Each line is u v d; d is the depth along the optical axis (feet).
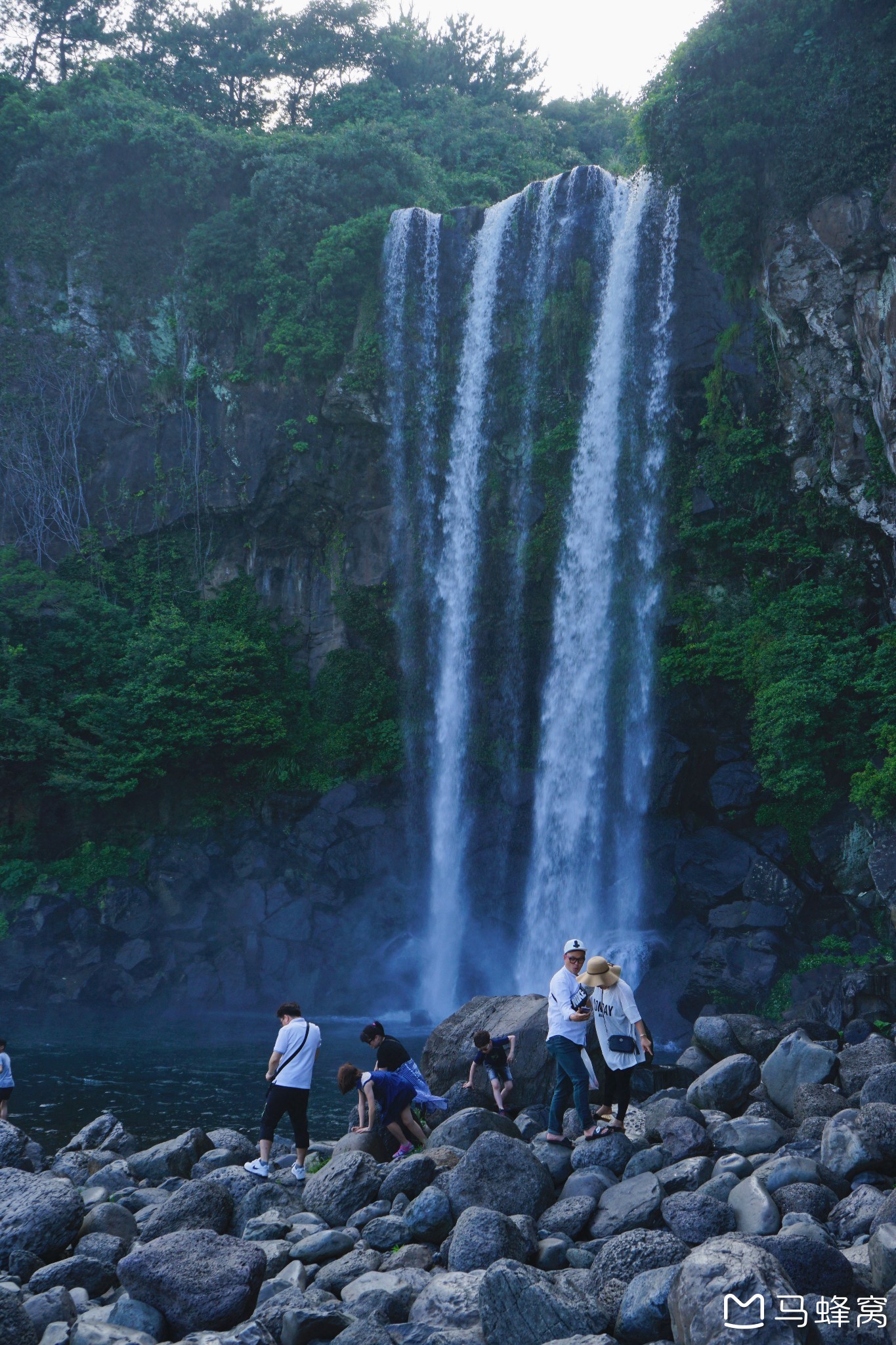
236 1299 21.63
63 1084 59.82
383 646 116.47
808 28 82.94
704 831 89.35
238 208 122.93
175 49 158.71
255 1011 94.99
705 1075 34.86
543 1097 36.09
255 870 104.68
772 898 79.66
